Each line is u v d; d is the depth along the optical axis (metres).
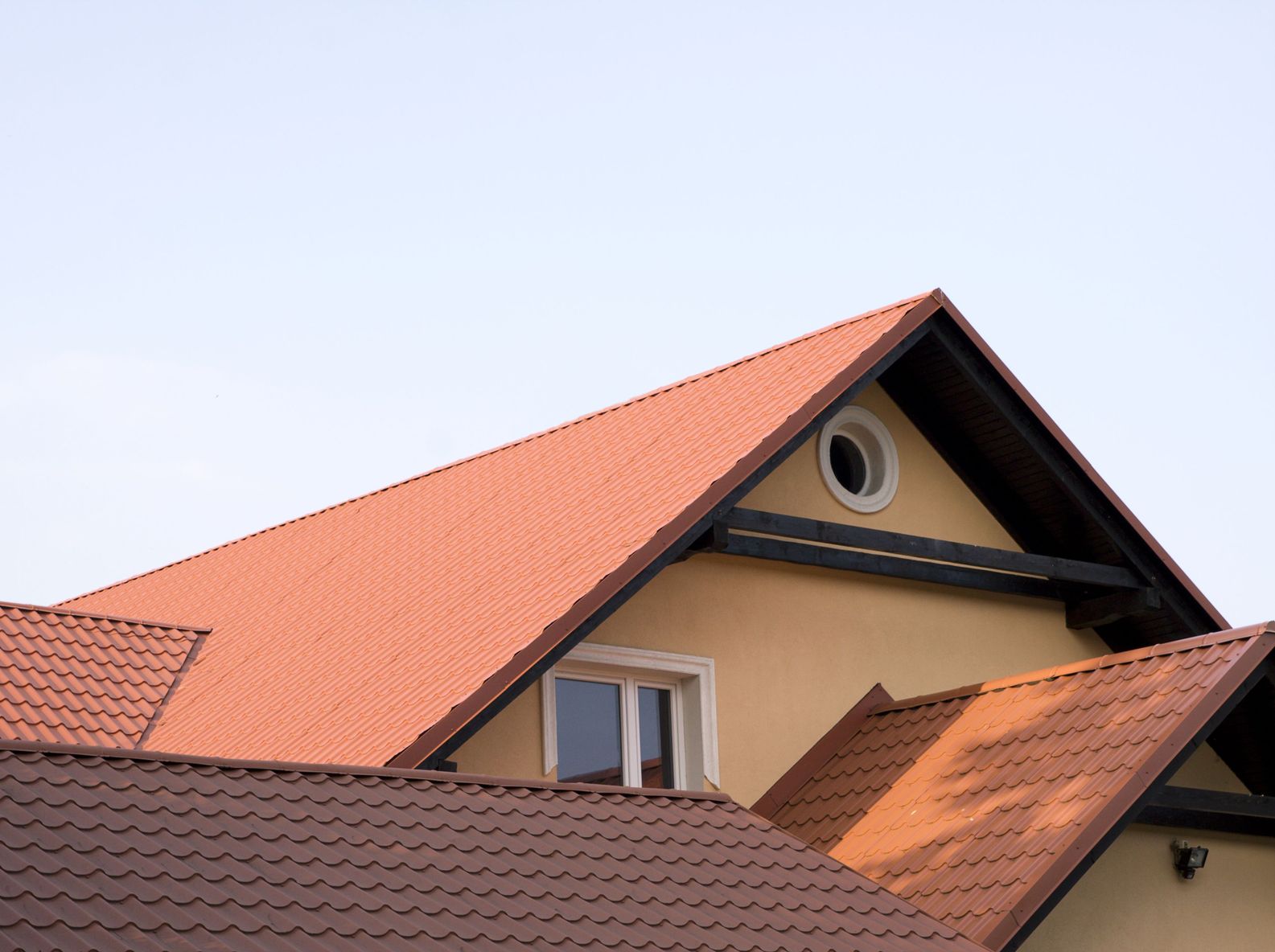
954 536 21.44
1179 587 21.56
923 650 20.62
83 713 18.94
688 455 19.12
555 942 10.96
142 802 11.51
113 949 9.40
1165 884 17.00
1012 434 20.88
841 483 21.22
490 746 16.92
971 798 16.47
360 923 10.52
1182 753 15.67
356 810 12.38
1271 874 17.92
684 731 18.66
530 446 23.38
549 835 12.84
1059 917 16.12
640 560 16.78
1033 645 21.70
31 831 10.62
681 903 12.16
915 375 20.88
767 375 20.66
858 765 18.55
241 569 24.94
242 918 10.16
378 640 18.30
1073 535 21.78
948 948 12.75
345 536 23.72
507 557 18.84
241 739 17.30
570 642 16.12
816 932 12.36
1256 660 16.25
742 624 19.17
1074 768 15.97
